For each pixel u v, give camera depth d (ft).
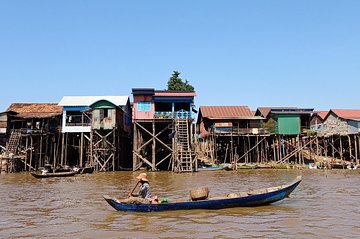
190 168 122.83
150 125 140.56
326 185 78.79
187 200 49.78
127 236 33.86
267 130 165.27
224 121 158.40
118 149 137.90
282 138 161.89
